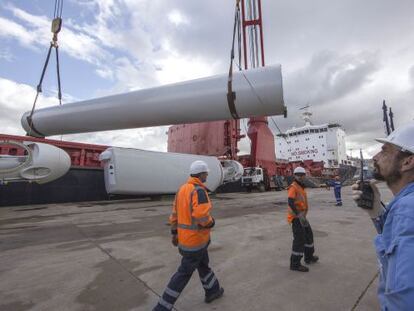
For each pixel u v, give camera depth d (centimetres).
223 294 290
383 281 96
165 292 237
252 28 1120
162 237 576
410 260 74
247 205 1224
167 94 697
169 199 1485
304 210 371
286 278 335
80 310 260
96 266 388
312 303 269
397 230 84
